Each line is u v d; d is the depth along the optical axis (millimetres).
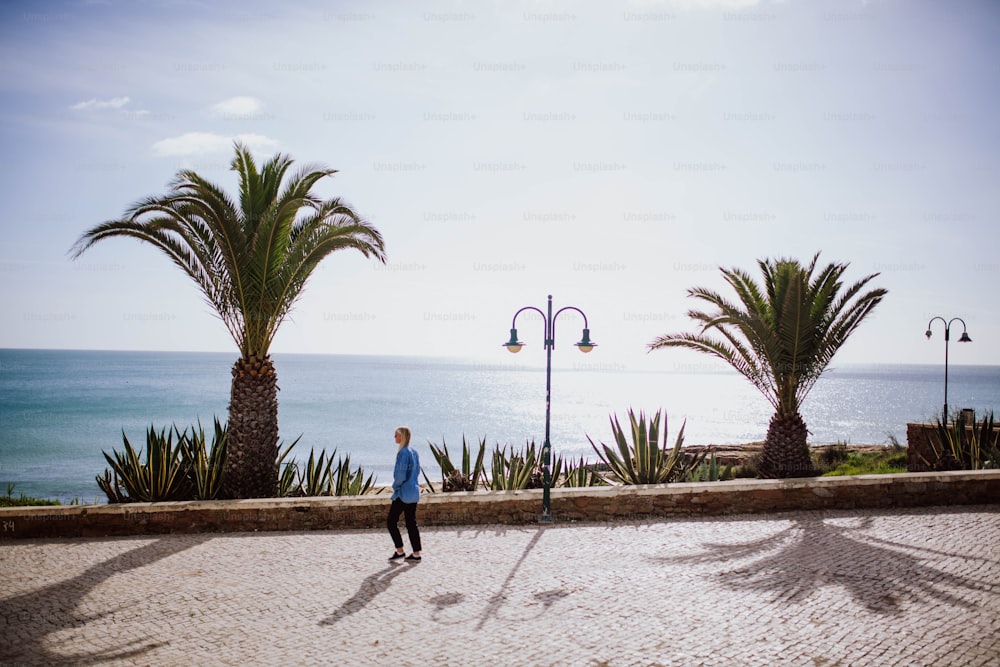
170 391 79000
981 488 12109
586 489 11508
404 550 9375
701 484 11656
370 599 7422
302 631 6539
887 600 7195
